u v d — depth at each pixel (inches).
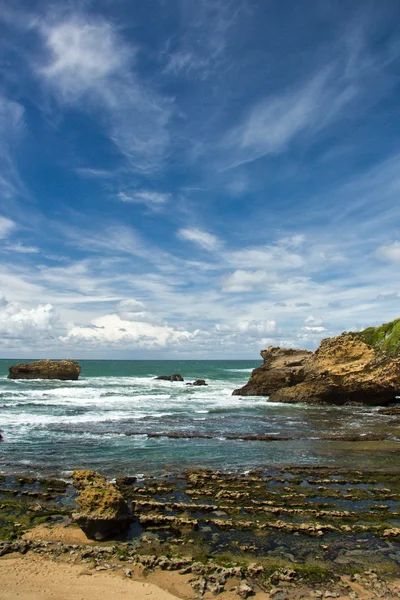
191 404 1605.6
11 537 450.0
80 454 803.4
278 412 1405.0
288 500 562.9
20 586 359.9
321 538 454.3
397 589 361.7
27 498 562.6
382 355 1656.0
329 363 1723.7
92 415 1280.8
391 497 577.3
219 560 406.9
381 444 911.0
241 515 513.3
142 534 461.1
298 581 372.8
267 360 2187.5
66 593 352.5
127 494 577.3
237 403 1653.5
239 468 717.9
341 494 585.9
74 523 488.4
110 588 360.8
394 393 1609.3
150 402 1652.3
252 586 365.4
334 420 1240.8
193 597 351.6
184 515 510.6
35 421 1152.8
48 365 2856.8
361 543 444.1
